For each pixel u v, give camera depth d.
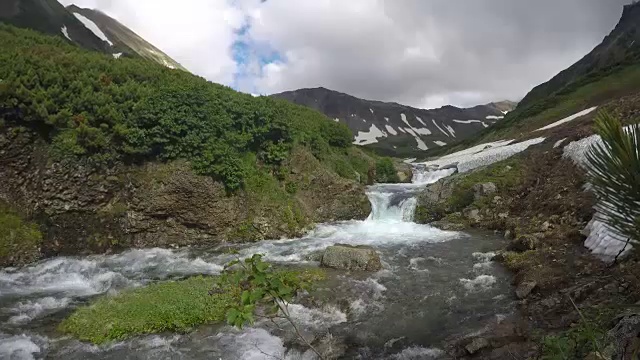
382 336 10.62
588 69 110.19
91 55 24.41
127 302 12.09
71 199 18.58
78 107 19.14
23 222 17.56
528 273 13.34
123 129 19.56
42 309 12.46
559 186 22.14
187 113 21.28
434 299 12.91
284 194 24.30
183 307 11.62
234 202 21.95
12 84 17.53
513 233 20.56
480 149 60.91
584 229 15.59
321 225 25.02
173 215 20.67
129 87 20.97
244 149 23.73
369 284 14.41
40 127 18.48
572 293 10.57
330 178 26.97
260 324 11.20
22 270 16.19
